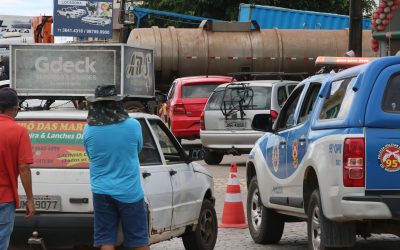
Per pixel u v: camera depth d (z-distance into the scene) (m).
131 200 9.48
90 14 62.41
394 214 9.50
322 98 10.98
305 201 11.20
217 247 13.59
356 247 13.20
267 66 42.34
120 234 9.86
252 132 24.73
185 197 11.98
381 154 9.59
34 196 10.39
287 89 25.23
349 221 10.04
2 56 37.34
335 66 12.42
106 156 9.45
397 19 21.33
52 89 17.75
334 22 47.00
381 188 9.58
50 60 17.81
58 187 10.38
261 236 13.72
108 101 9.52
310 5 63.72
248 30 42.41
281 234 13.68
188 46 41.50
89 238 10.26
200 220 12.67
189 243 12.65
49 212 10.38
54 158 10.52
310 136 10.94
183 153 12.38
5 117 9.38
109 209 9.55
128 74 18.80
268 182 13.12
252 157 13.98
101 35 62.75
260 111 24.67
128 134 9.50
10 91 9.40
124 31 56.03
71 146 10.57
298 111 12.02
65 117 10.82
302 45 42.31
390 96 9.70
